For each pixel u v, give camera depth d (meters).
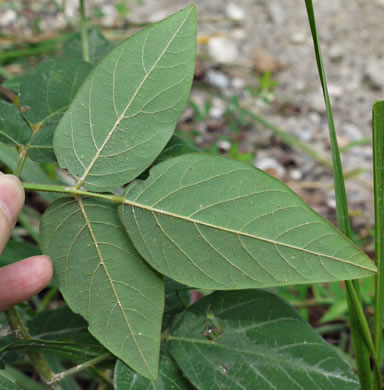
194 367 0.28
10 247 0.38
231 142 0.71
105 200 0.27
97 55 0.45
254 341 0.29
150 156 0.27
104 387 0.48
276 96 0.87
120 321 0.27
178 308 0.33
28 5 1.00
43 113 0.31
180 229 0.26
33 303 0.55
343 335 0.51
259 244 0.25
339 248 0.24
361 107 0.85
